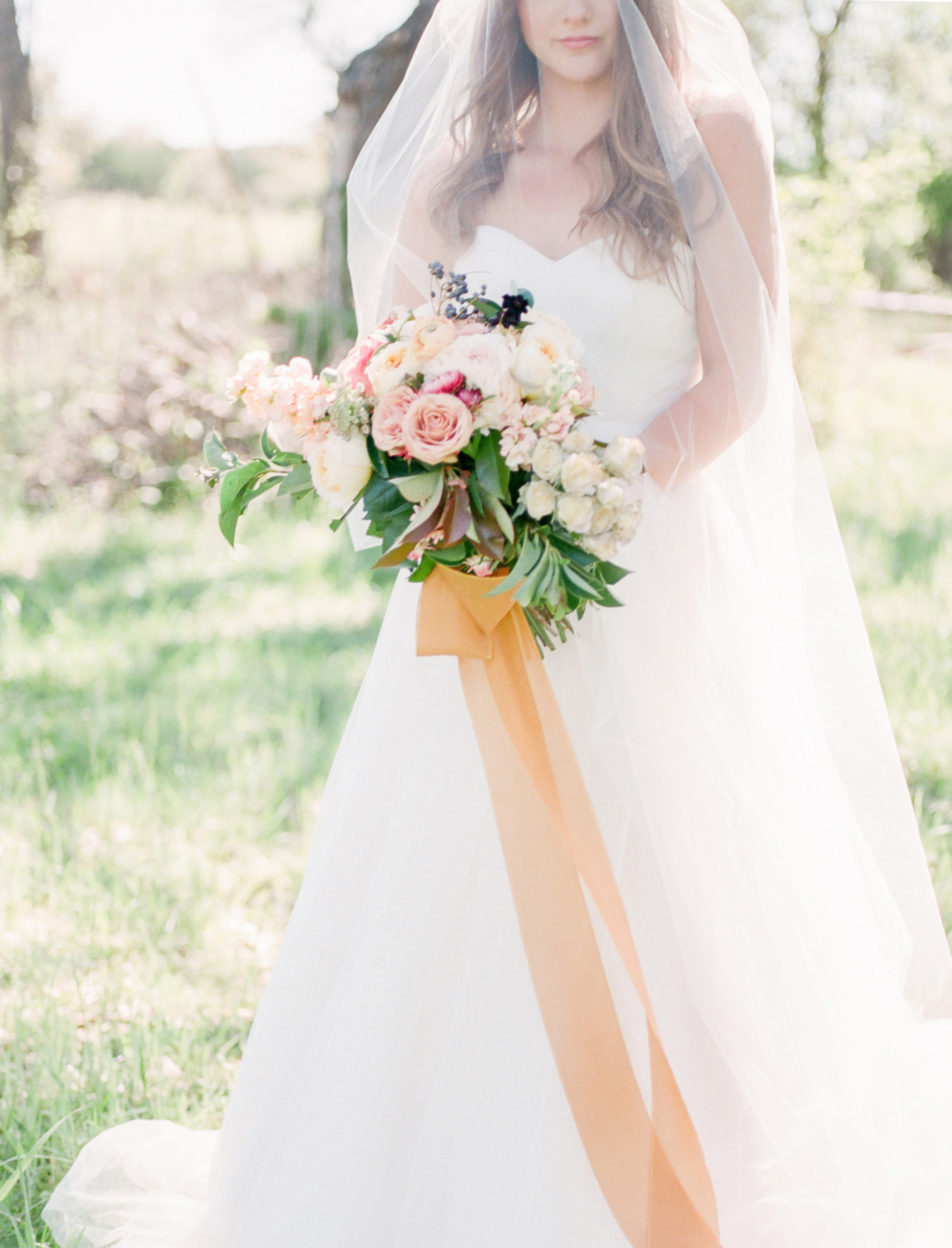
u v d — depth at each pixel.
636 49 1.90
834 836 2.10
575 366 1.74
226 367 8.66
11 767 4.15
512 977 1.89
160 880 3.47
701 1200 1.81
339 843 2.10
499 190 2.06
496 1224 1.84
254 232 12.77
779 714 2.04
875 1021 2.07
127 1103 2.55
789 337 2.11
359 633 5.75
